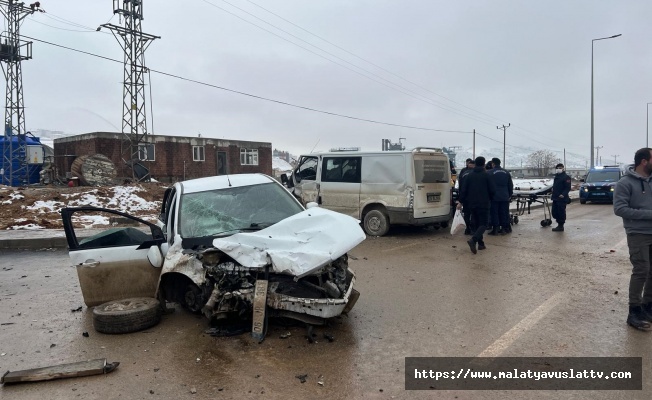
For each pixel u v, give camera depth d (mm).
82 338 4918
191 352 4441
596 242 10398
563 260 8406
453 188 13094
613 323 4992
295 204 6035
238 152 40531
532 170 88188
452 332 4816
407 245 10227
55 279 7734
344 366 4066
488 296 6109
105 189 19406
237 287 4762
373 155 11430
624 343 4434
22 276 7984
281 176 13477
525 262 8258
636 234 4824
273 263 4438
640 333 4688
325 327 5004
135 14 28531
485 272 7500
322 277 4734
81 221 14281
